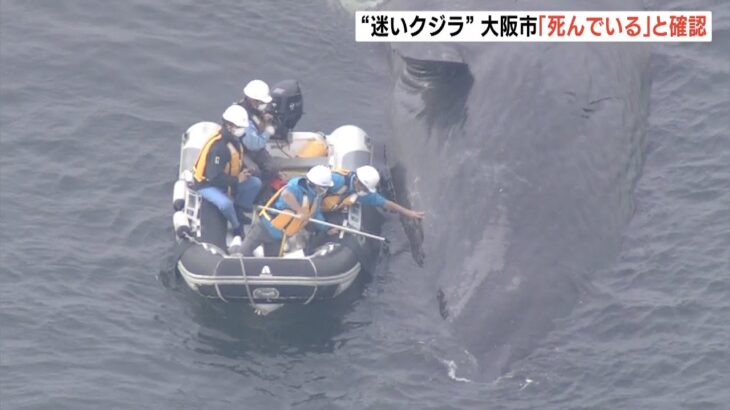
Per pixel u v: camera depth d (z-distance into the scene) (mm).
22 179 91312
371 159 89625
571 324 80500
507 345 79188
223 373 79125
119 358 79688
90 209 89500
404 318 81875
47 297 83250
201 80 99938
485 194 85500
